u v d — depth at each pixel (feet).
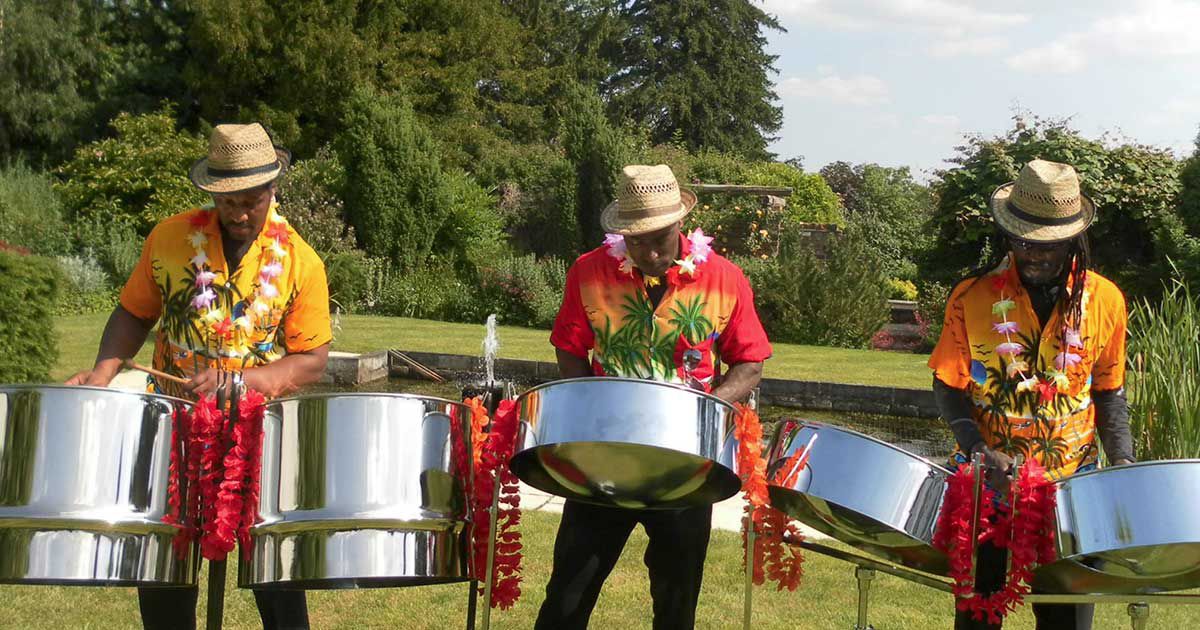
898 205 67.62
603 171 52.19
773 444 8.07
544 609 8.17
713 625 10.98
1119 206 37.52
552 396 7.48
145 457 7.29
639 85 106.01
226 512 7.33
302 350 8.83
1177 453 15.06
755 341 8.52
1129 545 7.04
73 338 33.78
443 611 11.28
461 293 46.37
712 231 50.72
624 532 8.30
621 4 109.19
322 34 66.95
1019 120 39.83
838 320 39.27
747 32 110.73
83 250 48.80
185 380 8.14
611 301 8.38
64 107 68.74
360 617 11.07
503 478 8.11
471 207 52.01
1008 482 7.61
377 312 46.70
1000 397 8.04
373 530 7.33
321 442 7.34
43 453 7.04
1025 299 7.97
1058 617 8.32
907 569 8.45
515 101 85.05
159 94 73.15
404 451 7.45
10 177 51.72
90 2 70.44
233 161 8.14
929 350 39.88
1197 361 15.30
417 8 73.36
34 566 6.98
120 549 7.18
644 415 7.24
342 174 49.93
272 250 8.59
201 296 8.39
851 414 27.35
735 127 111.04
